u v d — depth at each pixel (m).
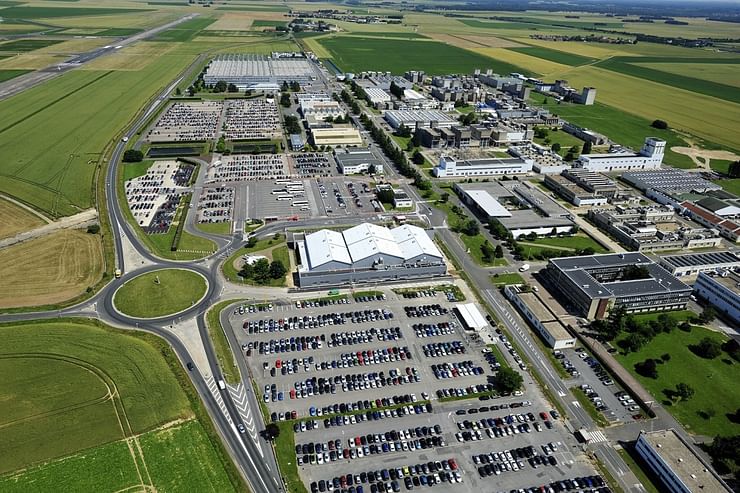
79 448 103.38
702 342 136.38
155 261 171.62
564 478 101.88
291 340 138.38
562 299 157.62
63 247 177.25
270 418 113.94
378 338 140.38
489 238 195.50
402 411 116.50
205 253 177.38
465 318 146.88
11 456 101.38
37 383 119.00
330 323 145.62
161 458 102.19
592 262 165.12
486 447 108.50
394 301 156.12
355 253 168.00
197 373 125.31
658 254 185.38
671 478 98.06
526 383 125.94
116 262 170.25
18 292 152.38
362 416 114.81
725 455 103.88
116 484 96.56
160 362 127.12
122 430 107.88
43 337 134.00
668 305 153.75
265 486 98.44
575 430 113.00
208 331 139.75
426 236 182.00
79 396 115.88
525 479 101.50
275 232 193.25
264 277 163.50
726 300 153.38
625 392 124.00
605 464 104.88
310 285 161.50
